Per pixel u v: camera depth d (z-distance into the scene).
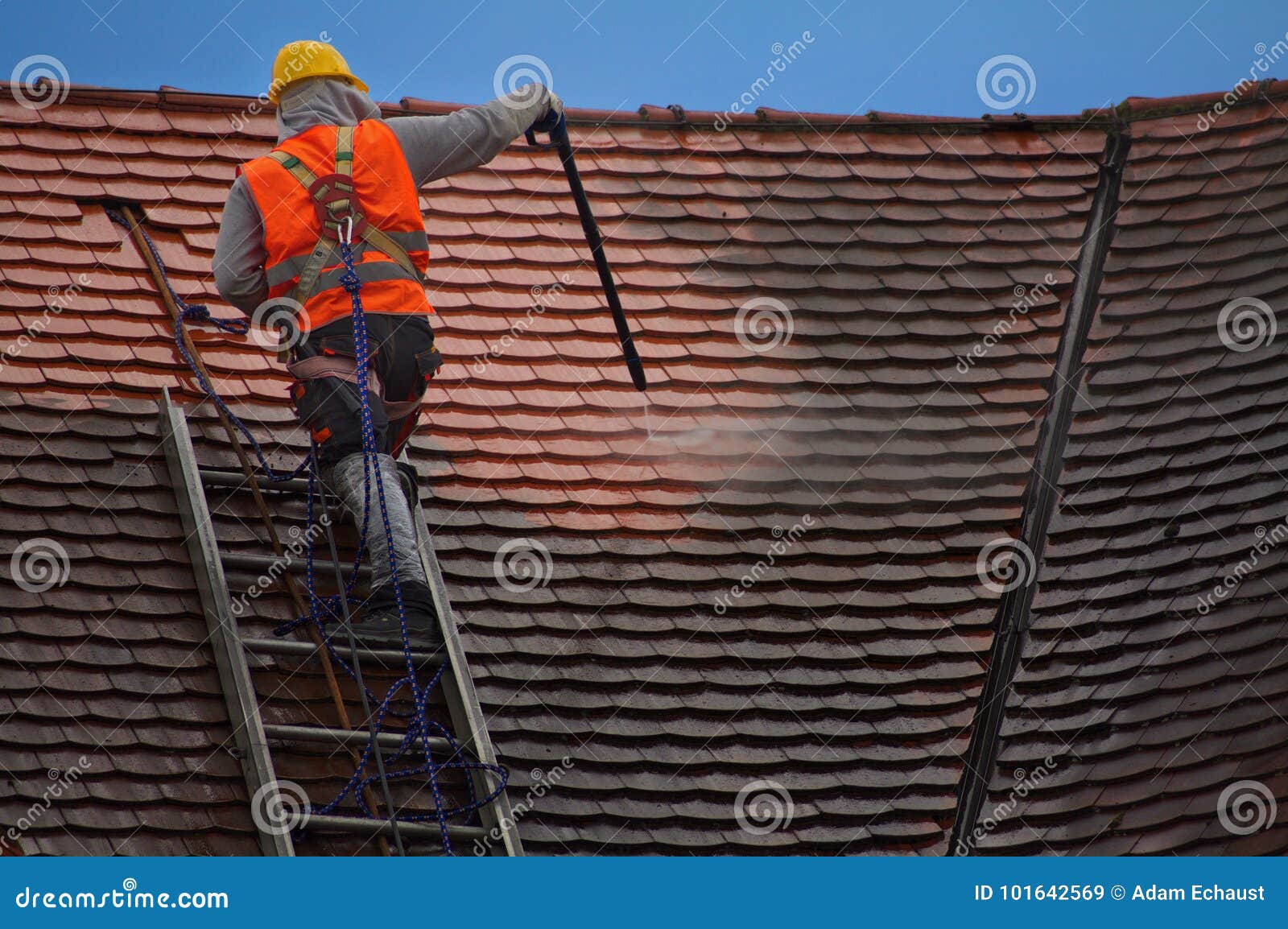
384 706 7.72
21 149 10.49
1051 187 12.66
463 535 9.30
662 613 9.21
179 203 10.63
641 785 8.32
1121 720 9.03
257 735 7.60
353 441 8.58
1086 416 10.88
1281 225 12.05
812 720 8.86
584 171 12.03
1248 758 8.74
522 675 8.66
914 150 12.84
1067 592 9.74
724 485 10.11
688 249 11.66
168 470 8.89
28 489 8.45
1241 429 10.65
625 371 10.68
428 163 9.22
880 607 9.55
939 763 8.77
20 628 7.81
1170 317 11.50
